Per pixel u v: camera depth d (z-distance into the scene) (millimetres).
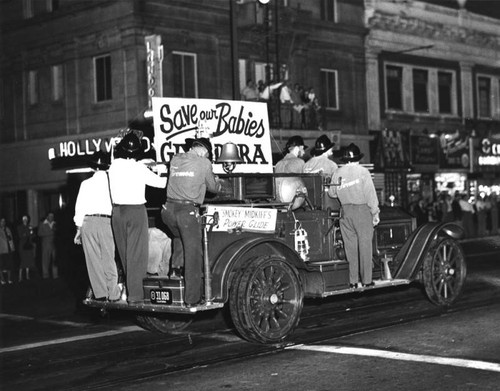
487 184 36844
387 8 33250
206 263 8609
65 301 15680
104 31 26016
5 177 29609
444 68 36062
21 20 28766
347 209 10070
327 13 31172
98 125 26438
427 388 6770
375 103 32781
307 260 9727
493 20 38719
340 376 7332
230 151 9297
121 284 9508
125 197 8914
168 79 25766
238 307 8727
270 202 9555
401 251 10945
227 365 8070
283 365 7910
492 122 37125
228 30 27469
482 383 6855
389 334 9258
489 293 12711
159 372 7938
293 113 27609
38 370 8398
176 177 8727
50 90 28094
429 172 33938
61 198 27469
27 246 21281
